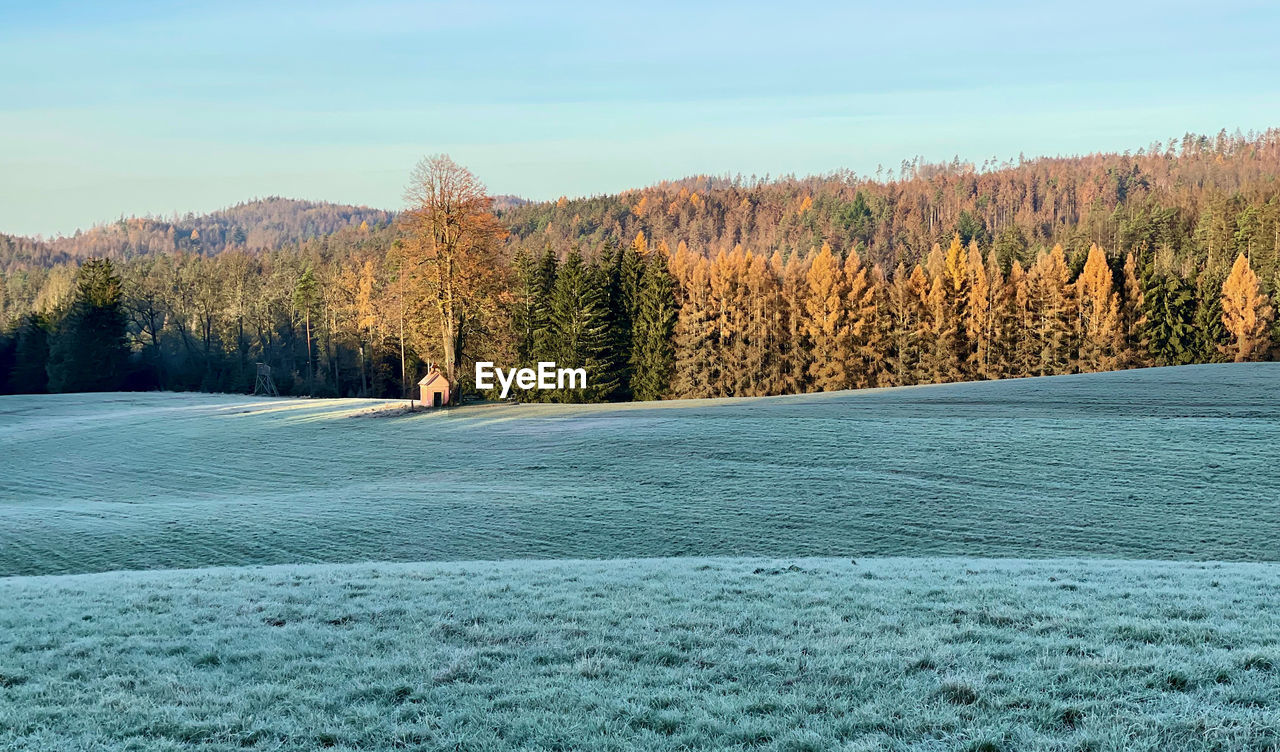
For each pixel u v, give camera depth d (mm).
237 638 11930
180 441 51438
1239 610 12133
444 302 60250
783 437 41312
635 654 10648
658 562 19672
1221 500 29203
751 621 12172
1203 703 8289
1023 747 7578
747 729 8117
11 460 48031
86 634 12500
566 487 34250
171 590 15875
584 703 8953
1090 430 39812
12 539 27781
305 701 9266
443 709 8930
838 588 14633
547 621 12453
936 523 27828
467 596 14438
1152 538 25750
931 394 56625
